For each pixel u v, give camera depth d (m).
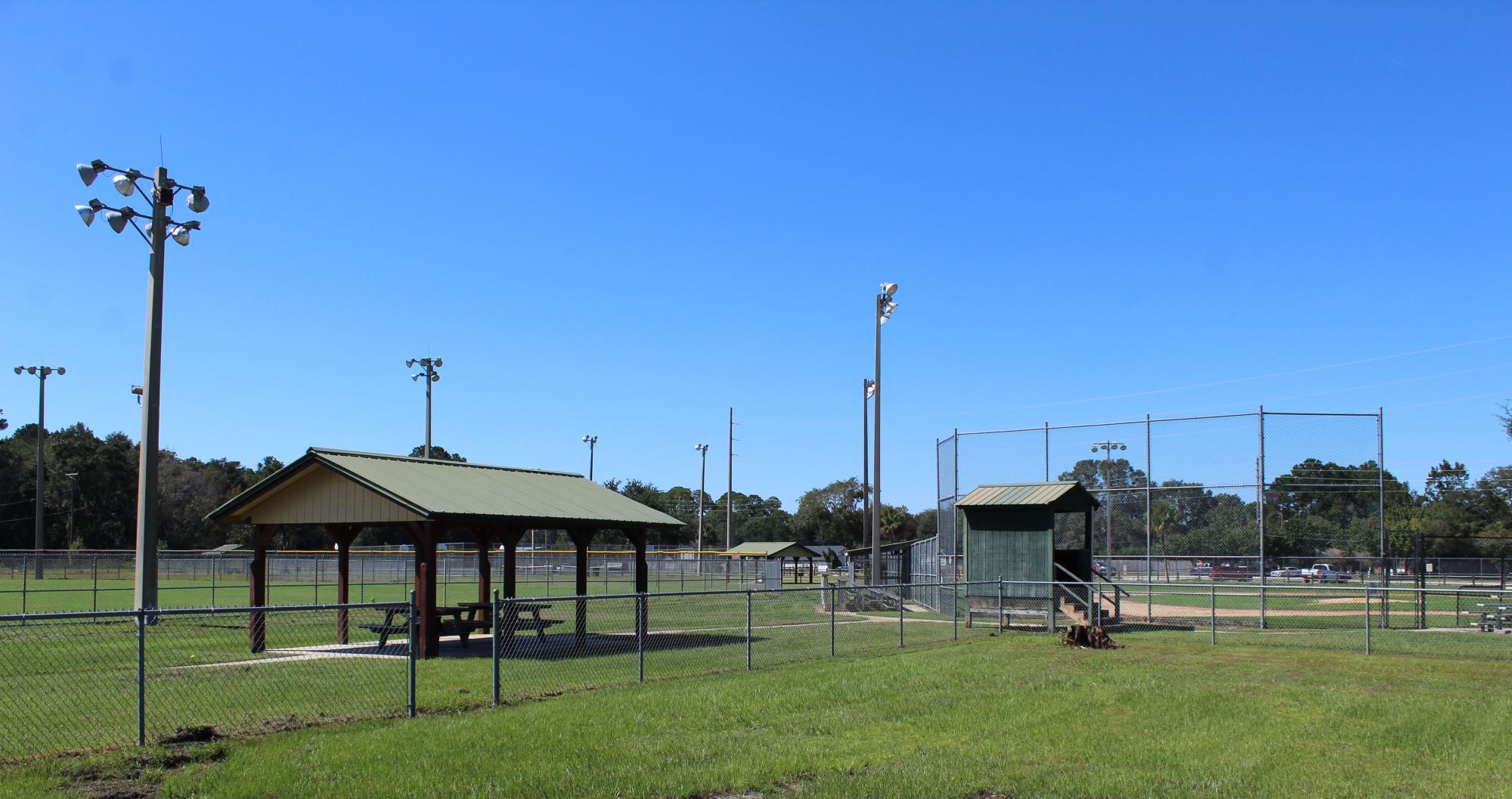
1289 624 23.78
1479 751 10.09
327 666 16.22
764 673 15.68
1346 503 24.38
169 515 84.31
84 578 53.06
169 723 10.96
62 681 14.08
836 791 8.47
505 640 19.73
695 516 120.56
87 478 81.88
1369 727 11.21
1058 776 9.05
